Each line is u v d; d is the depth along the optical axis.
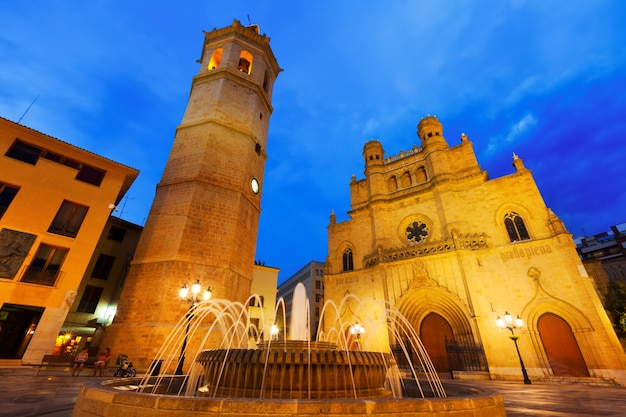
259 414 3.79
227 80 27.08
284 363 6.16
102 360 14.78
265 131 29.77
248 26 36.31
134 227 27.39
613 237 50.94
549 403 9.62
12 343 17.44
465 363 21.27
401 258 26.33
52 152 18.78
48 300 16.19
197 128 24.30
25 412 6.01
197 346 16.59
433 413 4.12
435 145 30.19
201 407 3.87
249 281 22.66
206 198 21.06
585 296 19.12
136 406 4.12
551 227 21.92
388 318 25.05
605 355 17.58
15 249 15.96
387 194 32.34
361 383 6.62
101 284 24.20
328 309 29.70
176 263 18.17
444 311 23.47
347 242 32.19
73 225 18.19
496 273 22.55
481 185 26.34
